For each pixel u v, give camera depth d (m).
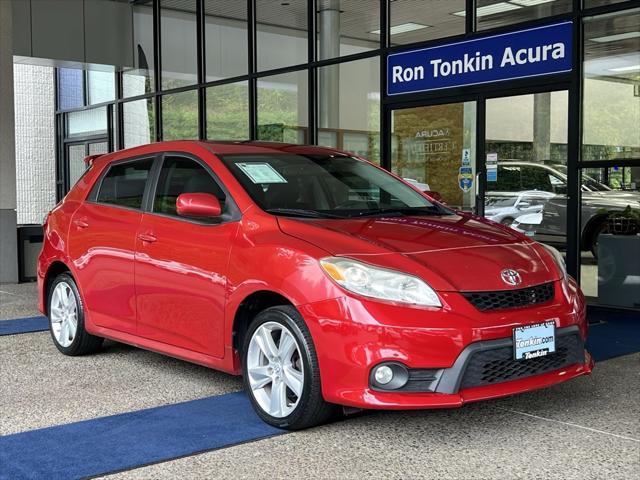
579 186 7.16
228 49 11.25
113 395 4.33
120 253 4.71
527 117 7.48
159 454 3.33
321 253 3.52
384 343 3.25
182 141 4.80
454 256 3.59
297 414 3.53
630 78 6.77
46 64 12.36
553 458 3.25
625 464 3.18
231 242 3.96
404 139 8.71
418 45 8.44
